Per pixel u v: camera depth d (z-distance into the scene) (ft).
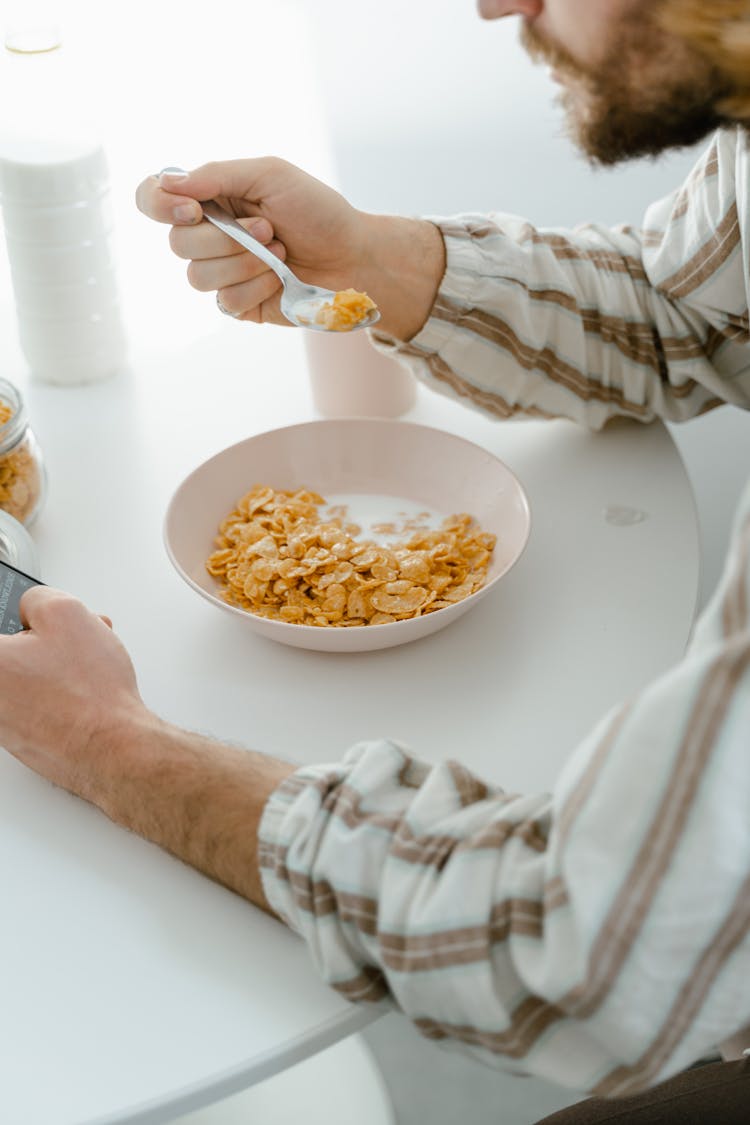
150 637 2.98
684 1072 2.88
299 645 2.87
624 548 3.22
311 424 3.38
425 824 2.11
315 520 3.27
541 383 3.59
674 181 6.86
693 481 5.86
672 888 1.81
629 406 3.67
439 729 2.75
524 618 3.02
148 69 8.08
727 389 3.73
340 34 8.29
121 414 3.74
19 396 3.17
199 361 3.99
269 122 7.48
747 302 3.48
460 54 7.75
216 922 2.32
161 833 2.38
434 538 3.15
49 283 3.69
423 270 3.45
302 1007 2.19
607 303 3.57
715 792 1.77
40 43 3.56
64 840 2.48
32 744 2.50
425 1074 4.52
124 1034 2.16
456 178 6.97
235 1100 3.48
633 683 2.83
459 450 3.31
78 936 2.31
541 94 7.52
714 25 2.30
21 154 3.54
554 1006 1.96
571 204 6.78
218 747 2.44
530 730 2.73
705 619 1.85
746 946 1.86
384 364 3.62
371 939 2.09
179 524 3.14
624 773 1.83
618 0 2.57
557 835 1.91
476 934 1.98
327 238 3.39
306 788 2.23
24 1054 2.13
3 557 2.97
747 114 2.59
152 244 4.85
